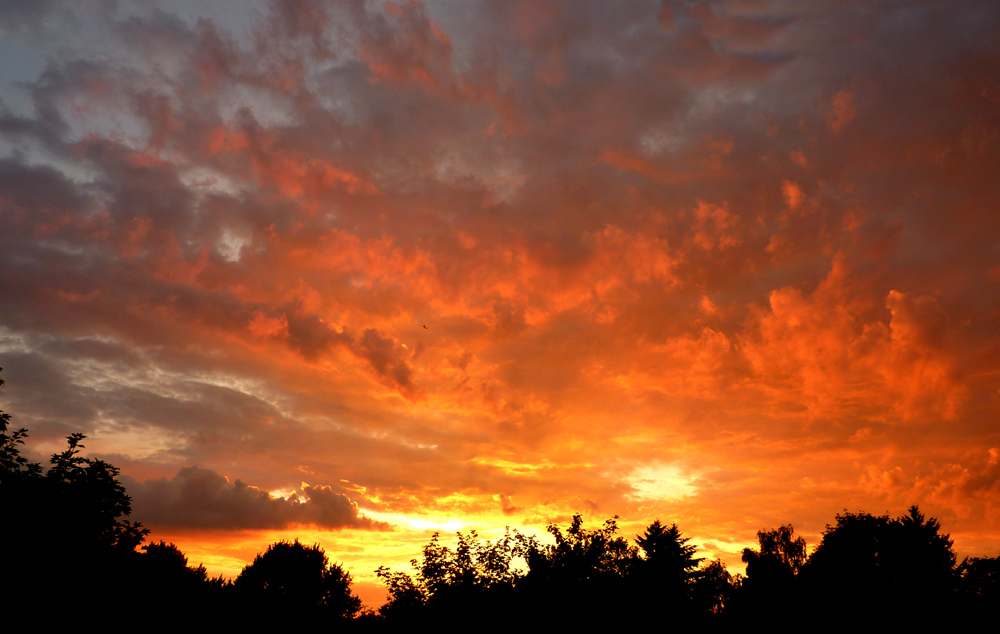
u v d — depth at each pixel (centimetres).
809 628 4322
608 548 3666
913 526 4925
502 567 3391
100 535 4091
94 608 3909
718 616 4291
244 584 6962
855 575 4656
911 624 4253
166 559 5369
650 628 3509
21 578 3459
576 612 3291
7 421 3716
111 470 4109
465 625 3172
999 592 4431
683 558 4125
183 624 4941
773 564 4884
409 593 3381
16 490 3606
